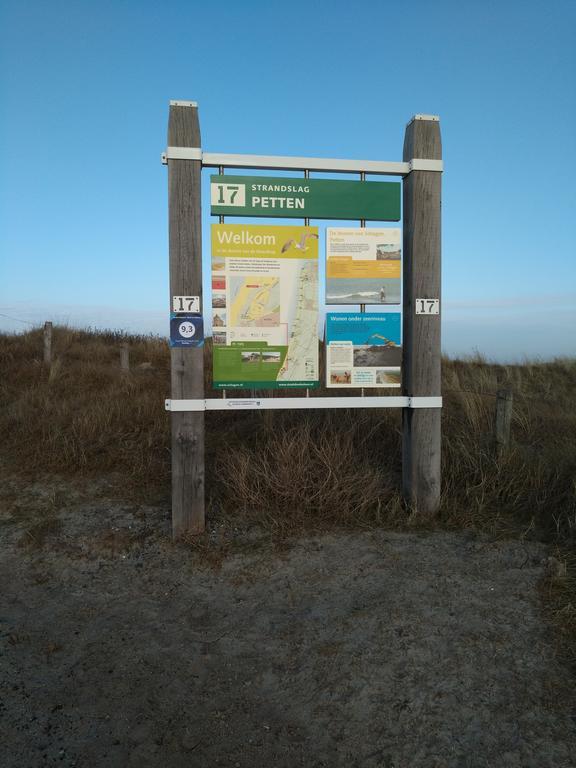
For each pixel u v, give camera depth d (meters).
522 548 4.26
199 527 4.57
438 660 3.00
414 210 4.79
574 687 2.77
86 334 16.41
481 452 5.64
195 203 4.49
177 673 2.96
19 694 2.78
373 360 4.93
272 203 4.70
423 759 2.38
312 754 2.42
